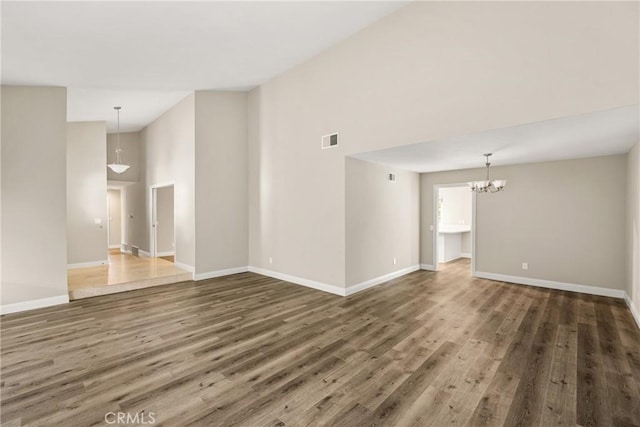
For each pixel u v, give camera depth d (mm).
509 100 3096
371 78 4293
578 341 3162
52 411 2078
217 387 2361
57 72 4086
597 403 2158
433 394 2273
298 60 5184
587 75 2672
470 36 3359
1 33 3080
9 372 2570
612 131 3279
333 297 4730
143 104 6203
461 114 3436
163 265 6648
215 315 3949
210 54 4332
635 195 3826
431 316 3912
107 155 8148
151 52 3984
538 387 2357
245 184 6547
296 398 2227
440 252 7988
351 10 3875
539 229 5398
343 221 4781
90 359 2793
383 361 2762
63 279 4461
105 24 3176
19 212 4176
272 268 6082
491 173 5934
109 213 10305
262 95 6160
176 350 2975
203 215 6012
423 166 5883
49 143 4406
